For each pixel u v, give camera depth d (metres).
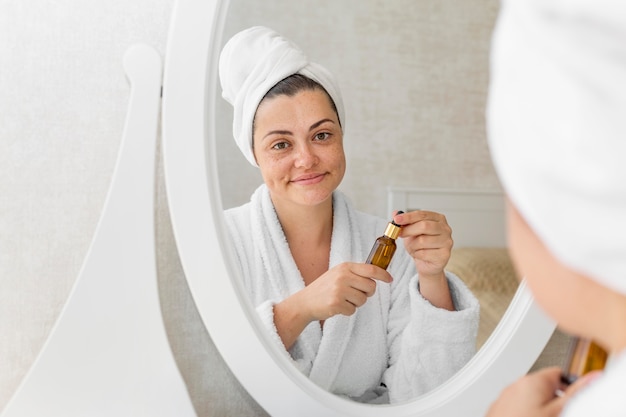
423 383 0.86
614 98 0.32
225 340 0.80
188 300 0.84
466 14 0.84
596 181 0.33
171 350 0.83
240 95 0.78
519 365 0.88
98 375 0.79
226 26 0.78
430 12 0.83
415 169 0.84
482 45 0.85
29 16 0.79
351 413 0.83
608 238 0.34
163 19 0.82
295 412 0.82
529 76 0.35
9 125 0.80
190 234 0.78
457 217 0.86
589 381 0.47
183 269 0.82
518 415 0.48
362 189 0.83
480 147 0.86
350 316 0.83
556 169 0.34
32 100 0.80
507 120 0.36
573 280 0.38
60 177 0.81
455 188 0.85
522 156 0.36
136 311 0.79
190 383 0.85
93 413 0.78
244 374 0.80
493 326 0.88
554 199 0.35
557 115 0.34
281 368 0.81
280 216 0.81
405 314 0.85
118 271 0.79
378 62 0.82
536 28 0.34
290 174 0.80
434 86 0.84
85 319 0.78
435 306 0.85
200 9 0.77
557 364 0.96
